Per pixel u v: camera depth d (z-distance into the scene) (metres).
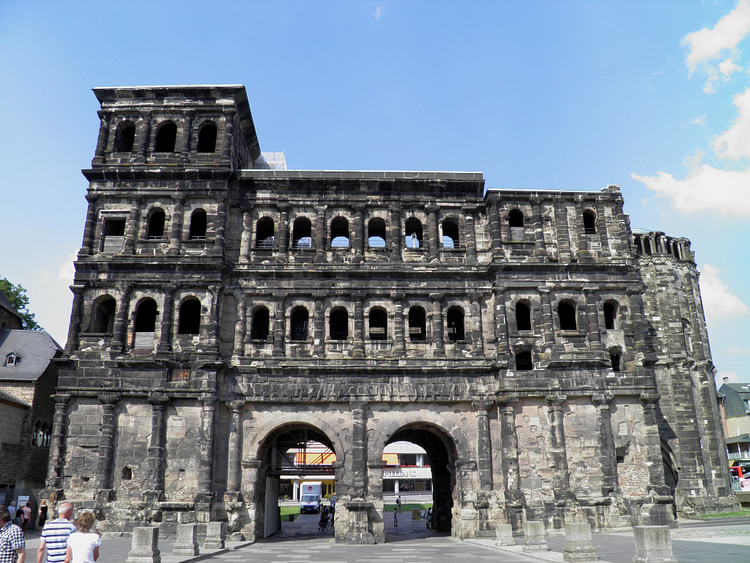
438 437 58.56
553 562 30.97
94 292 50.72
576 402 50.28
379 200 54.50
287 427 50.88
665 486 48.97
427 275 52.56
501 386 49.81
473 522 47.84
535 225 53.91
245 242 52.75
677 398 65.25
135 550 28.27
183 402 48.56
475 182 54.50
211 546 40.28
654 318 67.75
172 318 50.22
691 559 29.33
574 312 55.69
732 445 107.00
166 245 51.84
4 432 55.91
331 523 70.25
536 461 48.72
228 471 47.56
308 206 54.16
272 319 51.38
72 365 48.81
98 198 52.94
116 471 47.12
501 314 51.41
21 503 53.72
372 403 49.84
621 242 54.28
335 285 52.03
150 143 54.38
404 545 44.72
